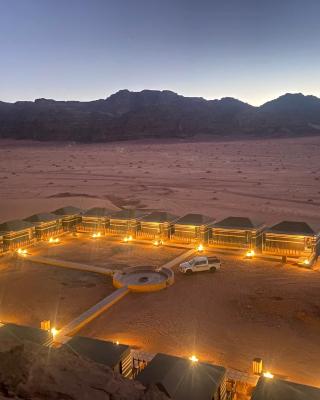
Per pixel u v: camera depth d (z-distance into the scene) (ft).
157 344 68.95
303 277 97.86
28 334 58.59
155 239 134.62
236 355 64.69
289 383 47.83
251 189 256.52
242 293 89.40
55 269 111.14
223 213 189.47
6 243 125.39
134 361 61.57
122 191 262.06
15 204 222.28
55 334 72.64
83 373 23.24
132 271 103.81
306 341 68.54
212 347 67.46
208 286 94.43
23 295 92.68
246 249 119.96
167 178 316.81
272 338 69.82
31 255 122.72
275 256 113.91
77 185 289.74
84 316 79.61
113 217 143.23
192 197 233.76
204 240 127.44
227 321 76.74
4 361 21.35
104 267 110.73
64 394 20.35
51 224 140.97
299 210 191.21
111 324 77.41
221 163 416.26
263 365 61.31
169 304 85.35
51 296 91.81
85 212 150.82
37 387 20.43
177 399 45.80
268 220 173.27
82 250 127.65
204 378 49.03
